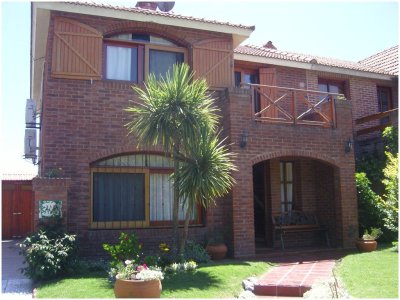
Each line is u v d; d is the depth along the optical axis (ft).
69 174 31.45
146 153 34.58
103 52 34.91
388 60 57.11
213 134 32.48
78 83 32.68
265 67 44.42
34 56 42.47
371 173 43.83
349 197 38.86
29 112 46.96
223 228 34.96
